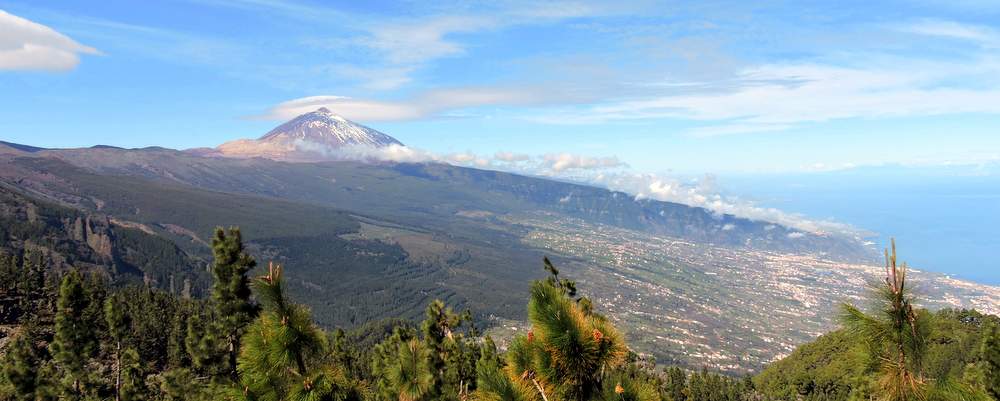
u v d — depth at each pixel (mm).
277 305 9680
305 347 9648
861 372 8641
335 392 9430
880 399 8258
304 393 9172
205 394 20688
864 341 8469
